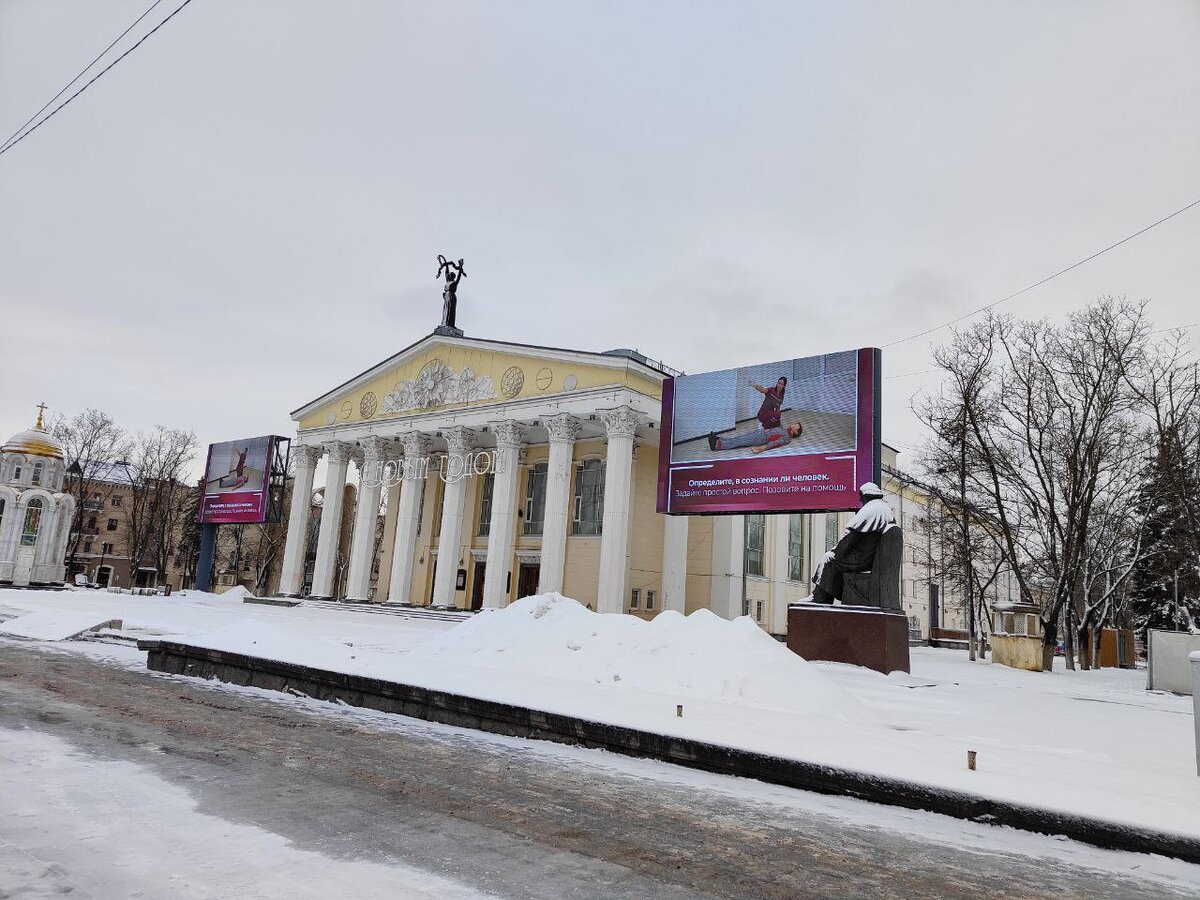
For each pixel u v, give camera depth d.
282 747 6.79
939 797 5.51
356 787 5.54
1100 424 28.44
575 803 5.40
